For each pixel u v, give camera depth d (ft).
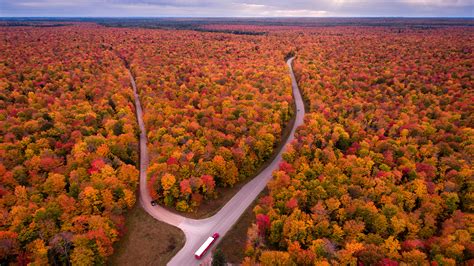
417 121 394.93
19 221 218.38
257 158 337.93
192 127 368.68
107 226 227.81
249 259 209.56
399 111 431.84
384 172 284.61
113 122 373.81
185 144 328.29
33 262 195.62
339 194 255.50
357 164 298.15
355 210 238.48
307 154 319.06
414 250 201.87
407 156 315.58
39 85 547.49
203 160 308.60
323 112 421.18
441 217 253.44
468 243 209.56
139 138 406.21
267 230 236.22
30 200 246.27
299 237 223.51
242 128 370.73
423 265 193.26
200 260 225.97
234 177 303.07
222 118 402.31
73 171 270.05
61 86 538.47
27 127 354.54
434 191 266.77
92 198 245.65
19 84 541.34
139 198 290.15
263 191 305.73
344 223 237.45
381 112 417.69
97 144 321.73
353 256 203.31
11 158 294.66
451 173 284.00
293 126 451.12
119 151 323.16
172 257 228.84
